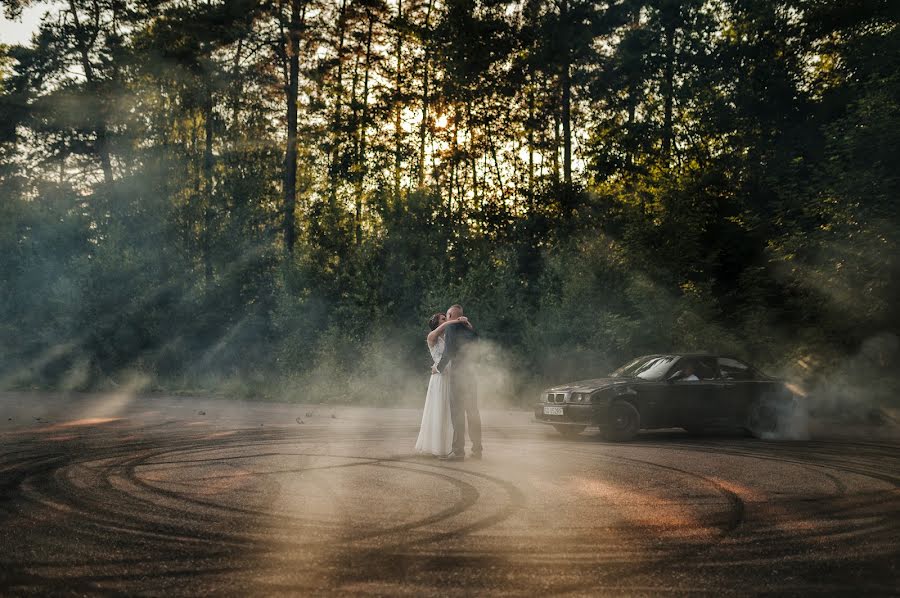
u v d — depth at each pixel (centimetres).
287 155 3303
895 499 765
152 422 1507
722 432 1470
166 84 3578
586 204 3030
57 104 3691
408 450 1105
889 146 1966
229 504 710
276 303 2856
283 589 463
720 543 582
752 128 3170
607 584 477
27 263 3008
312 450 1098
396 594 455
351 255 2591
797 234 2086
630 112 3591
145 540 577
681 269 2445
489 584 475
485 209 3147
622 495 773
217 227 3086
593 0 3369
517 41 3375
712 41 3419
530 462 1004
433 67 3503
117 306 2706
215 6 3216
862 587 477
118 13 3678
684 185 2677
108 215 3366
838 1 2897
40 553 541
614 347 2123
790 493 794
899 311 1909
